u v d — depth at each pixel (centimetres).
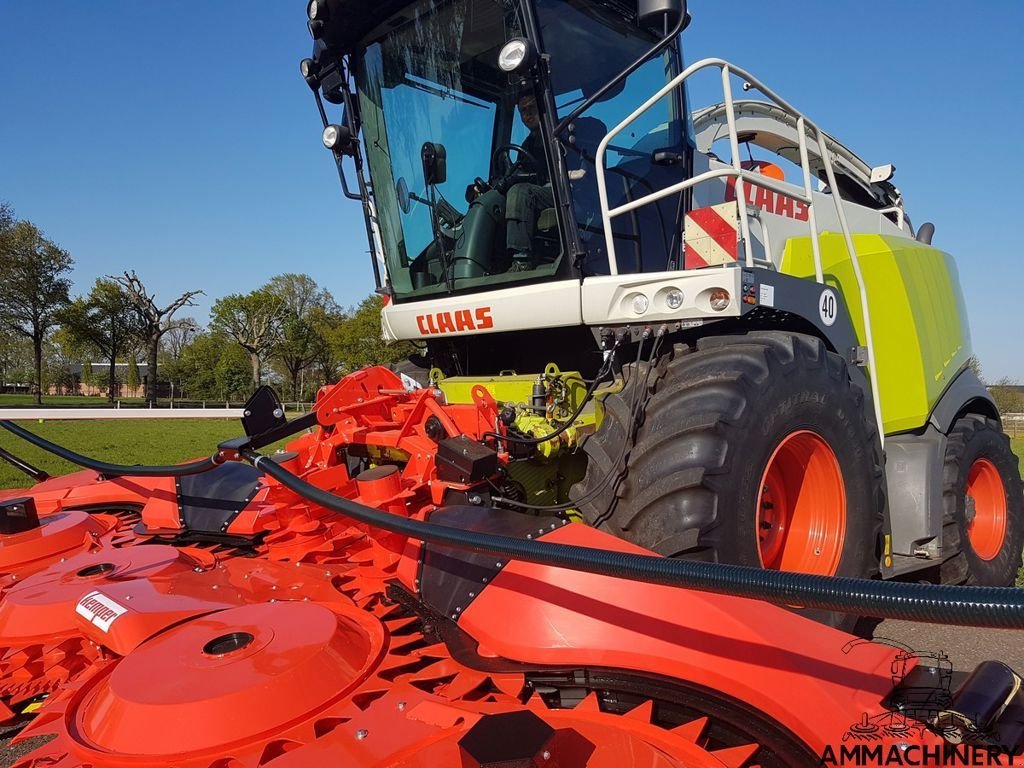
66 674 213
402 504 249
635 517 257
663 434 262
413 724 155
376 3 373
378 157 416
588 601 174
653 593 169
